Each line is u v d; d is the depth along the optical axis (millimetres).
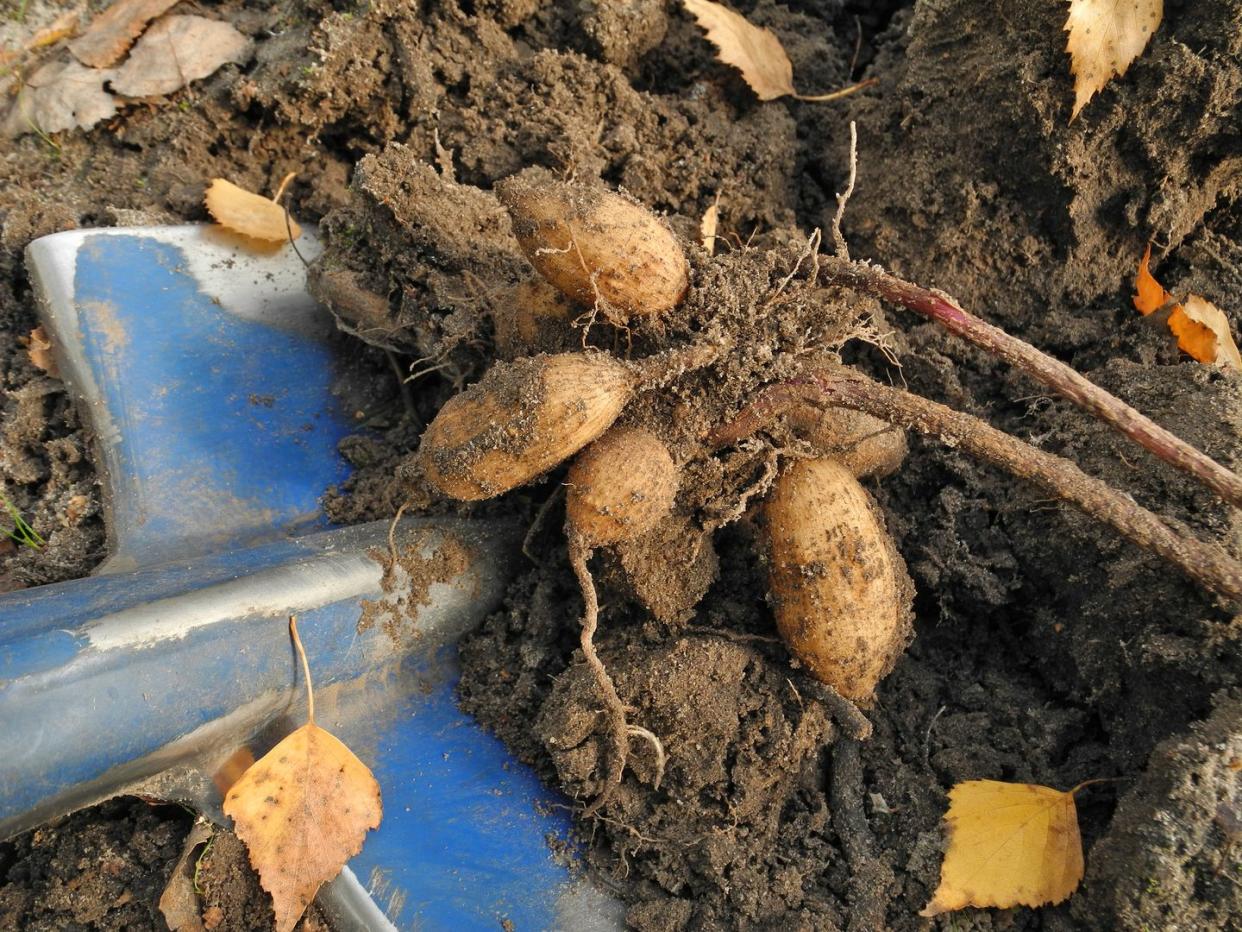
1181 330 277
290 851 215
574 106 320
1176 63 256
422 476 256
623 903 225
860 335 247
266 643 227
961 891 217
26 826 194
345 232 292
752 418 237
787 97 345
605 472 222
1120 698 236
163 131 348
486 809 237
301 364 302
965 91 291
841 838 232
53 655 201
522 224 226
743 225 329
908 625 252
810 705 238
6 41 367
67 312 283
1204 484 217
